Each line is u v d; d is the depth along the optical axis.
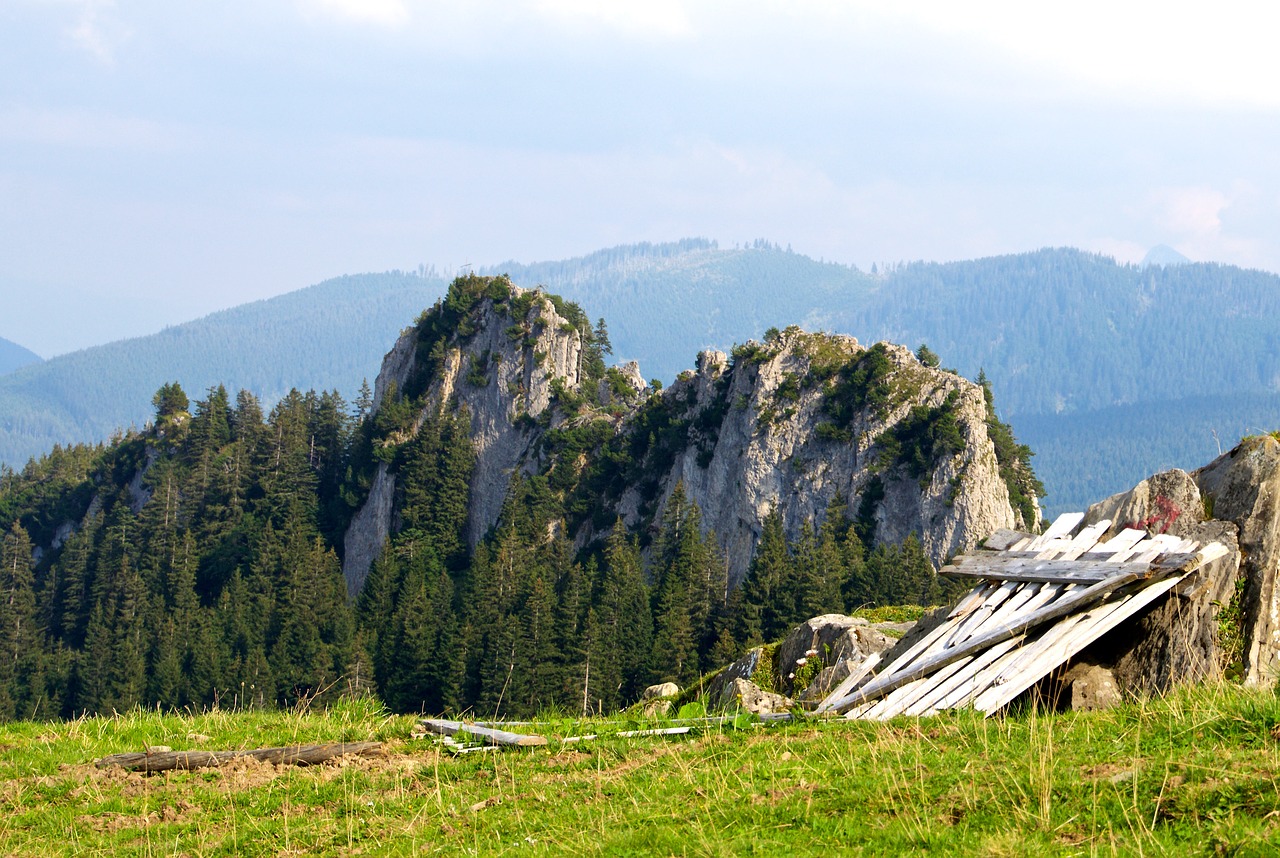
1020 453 122.88
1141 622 18.27
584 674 84.44
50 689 131.75
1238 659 17.41
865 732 15.97
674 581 99.25
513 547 123.94
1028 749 13.70
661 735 17.95
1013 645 17.70
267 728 21.02
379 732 20.30
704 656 93.56
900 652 20.89
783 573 97.69
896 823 12.00
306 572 130.88
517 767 17.16
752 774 14.56
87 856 15.62
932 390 121.69
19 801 17.64
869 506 118.38
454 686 88.88
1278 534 18.03
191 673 113.38
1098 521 20.22
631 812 13.98
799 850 11.75
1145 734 13.88
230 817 16.52
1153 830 11.03
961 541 112.44
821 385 128.12
